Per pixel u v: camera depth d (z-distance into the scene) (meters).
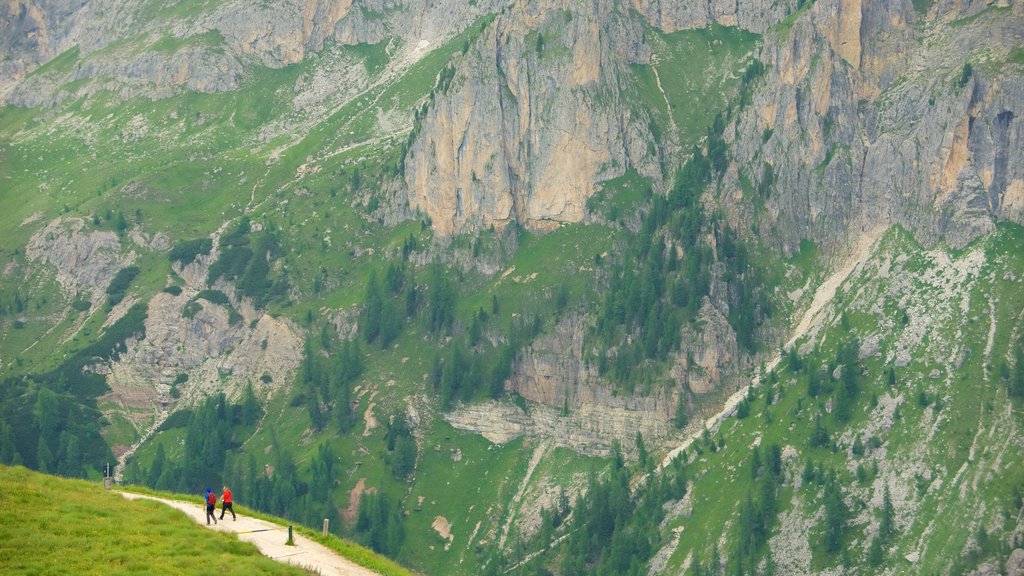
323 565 161.62
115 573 146.38
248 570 150.75
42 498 168.75
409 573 171.88
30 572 144.25
